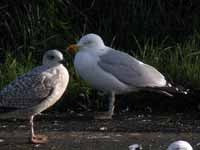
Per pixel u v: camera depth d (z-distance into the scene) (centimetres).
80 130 1297
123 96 1494
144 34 1727
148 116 1415
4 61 1652
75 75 1545
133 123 1352
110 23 1745
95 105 1473
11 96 1212
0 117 1228
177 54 1605
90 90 1497
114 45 1717
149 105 1478
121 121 1371
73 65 1576
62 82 1237
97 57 1405
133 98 1487
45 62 1241
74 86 1501
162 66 1573
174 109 1465
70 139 1229
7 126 1324
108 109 1435
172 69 1559
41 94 1212
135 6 1755
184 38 1722
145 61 1582
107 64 1399
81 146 1184
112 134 1270
